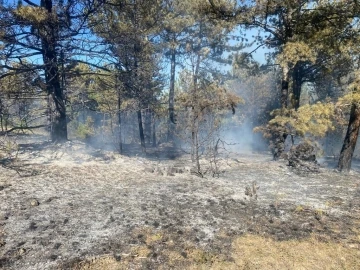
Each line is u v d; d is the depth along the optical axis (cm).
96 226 464
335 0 971
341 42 998
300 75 1728
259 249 400
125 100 1415
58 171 861
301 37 1047
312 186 746
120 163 1033
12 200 580
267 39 1314
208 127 946
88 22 1170
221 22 1161
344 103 903
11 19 955
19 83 1269
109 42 1177
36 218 493
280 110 1096
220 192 673
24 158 996
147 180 786
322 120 922
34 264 353
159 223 480
